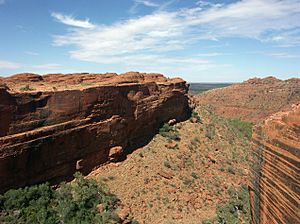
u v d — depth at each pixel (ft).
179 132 161.07
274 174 27.37
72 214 84.53
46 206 83.41
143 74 162.50
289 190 23.99
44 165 88.63
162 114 155.74
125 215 91.09
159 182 114.21
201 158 144.87
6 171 78.23
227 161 153.07
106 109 111.96
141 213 96.89
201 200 113.39
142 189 106.93
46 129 88.33
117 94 117.80
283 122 27.61
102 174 107.65
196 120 181.88
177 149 142.82
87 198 91.50
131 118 127.44
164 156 132.46
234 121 287.69
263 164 30.68
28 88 100.27
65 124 94.48
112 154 113.80
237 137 194.90
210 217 104.42
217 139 173.47
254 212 34.12
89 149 104.73
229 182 134.82
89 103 104.17
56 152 92.12
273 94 400.26
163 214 99.55
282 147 26.27
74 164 99.66
